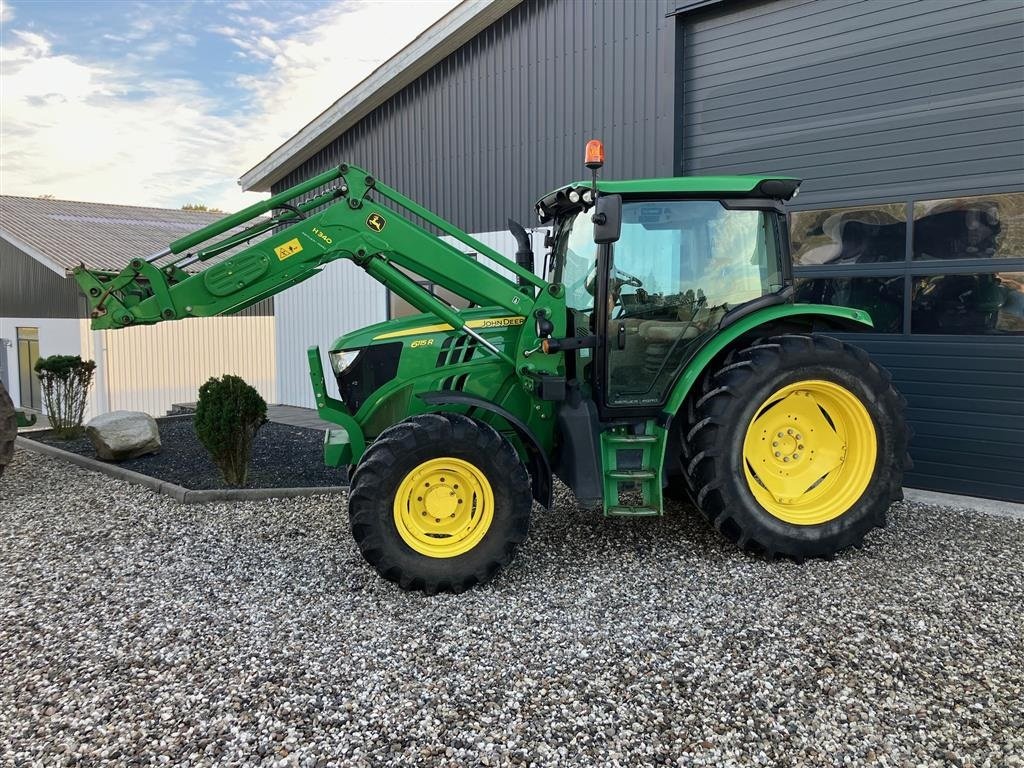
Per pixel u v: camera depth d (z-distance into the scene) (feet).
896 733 8.34
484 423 13.06
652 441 13.61
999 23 17.66
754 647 10.43
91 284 13.00
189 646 10.71
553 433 14.40
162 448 27.73
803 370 13.69
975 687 9.30
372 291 35.27
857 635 10.77
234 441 20.49
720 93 22.66
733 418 13.46
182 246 13.30
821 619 11.32
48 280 51.16
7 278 57.52
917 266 19.16
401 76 31.81
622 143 24.94
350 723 8.64
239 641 10.84
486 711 8.87
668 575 13.25
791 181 14.25
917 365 19.34
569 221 15.80
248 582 13.25
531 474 14.38
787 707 8.88
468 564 12.50
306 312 39.73
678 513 17.10
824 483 14.29
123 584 13.24
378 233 13.52
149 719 8.77
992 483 18.43
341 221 13.43
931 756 7.91
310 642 10.79
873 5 19.48
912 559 13.99
